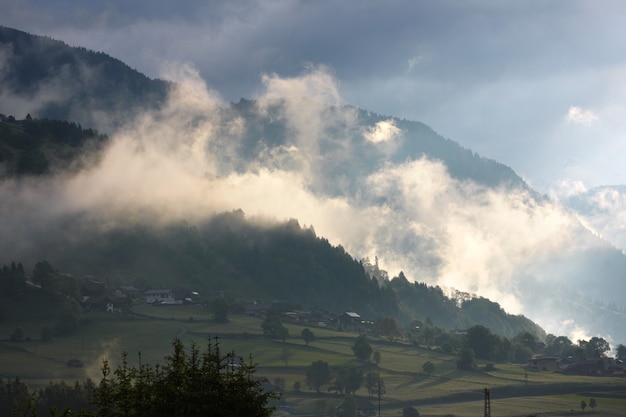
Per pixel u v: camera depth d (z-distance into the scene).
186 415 59.69
